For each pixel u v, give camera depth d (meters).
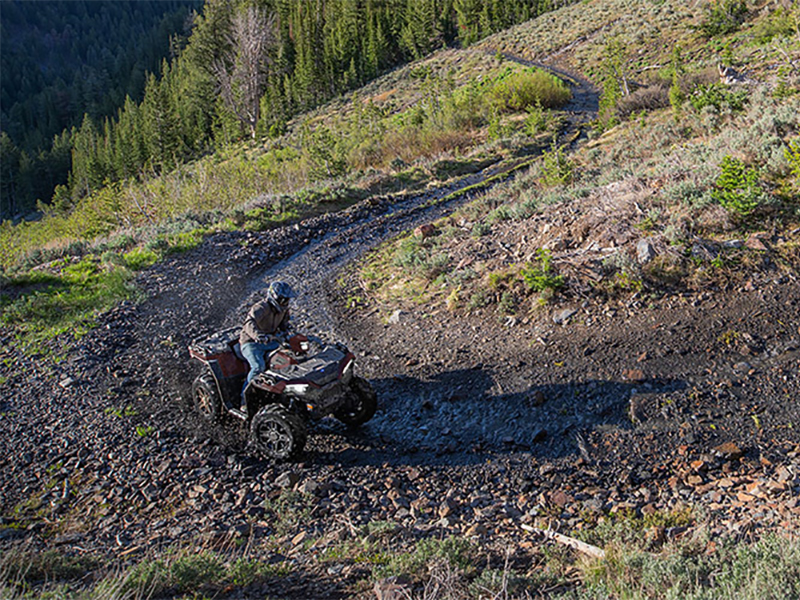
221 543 5.32
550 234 11.68
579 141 30.42
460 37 94.31
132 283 13.23
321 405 6.63
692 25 52.47
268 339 6.78
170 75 126.75
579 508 5.64
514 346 8.80
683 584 3.91
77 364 9.34
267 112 84.12
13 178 129.00
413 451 6.83
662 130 20.33
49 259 16.28
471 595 4.07
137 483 6.41
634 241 10.30
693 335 8.15
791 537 4.32
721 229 10.16
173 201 25.16
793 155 10.77
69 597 4.00
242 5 98.50
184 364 9.46
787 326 8.02
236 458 6.80
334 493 6.09
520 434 6.94
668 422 6.74
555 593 4.12
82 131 126.50
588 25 67.94
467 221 15.83
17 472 6.71
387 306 11.39
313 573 4.62
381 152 36.44
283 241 17.02
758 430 6.41
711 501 5.48
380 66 93.06
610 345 8.27
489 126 36.78
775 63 29.28
